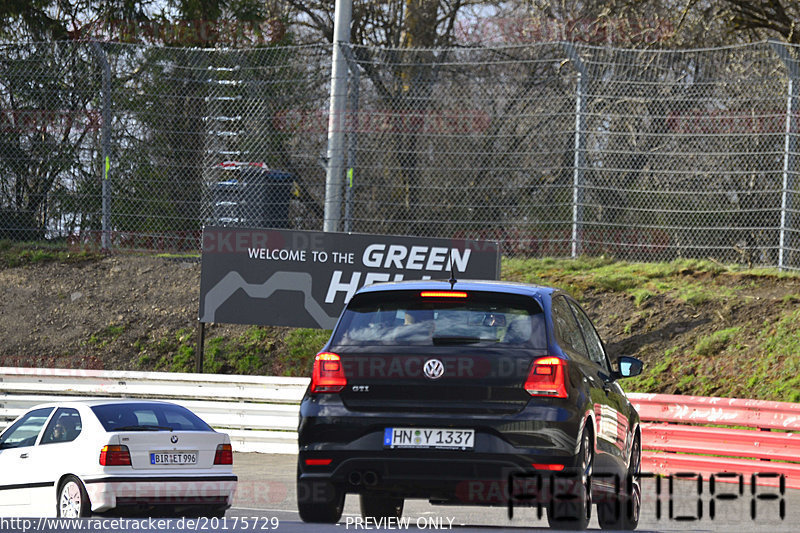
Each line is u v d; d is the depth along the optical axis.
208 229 64.88
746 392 58.00
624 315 66.00
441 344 27.39
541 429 26.52
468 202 73.44
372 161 75.06
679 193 68.62
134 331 72.00
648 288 67.88
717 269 68.69
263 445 60.25
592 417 28.69
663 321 64.88
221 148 77.00
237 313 64.56
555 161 72.81
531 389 26.84
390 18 104.69
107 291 75.44
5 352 71.56
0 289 76.31
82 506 37.66
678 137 69.25
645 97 71.81
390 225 74.06
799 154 65.94
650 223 69.69
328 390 27.64
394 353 27.39
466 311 28.06
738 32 90.12
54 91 79.00
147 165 77.06
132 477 37.62
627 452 35.00
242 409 60.97
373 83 77.56
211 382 62.03
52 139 79.12
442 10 103.38
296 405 60.34
